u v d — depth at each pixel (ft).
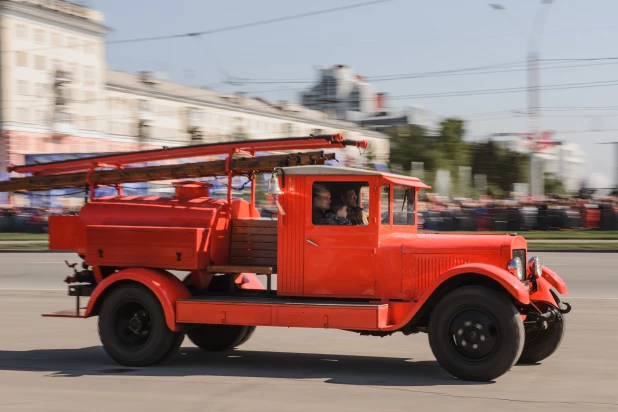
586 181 148.25
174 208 28.14
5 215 126.31
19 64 179.01
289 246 26.73
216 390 23.00
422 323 26.23
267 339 33.40
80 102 194.29
